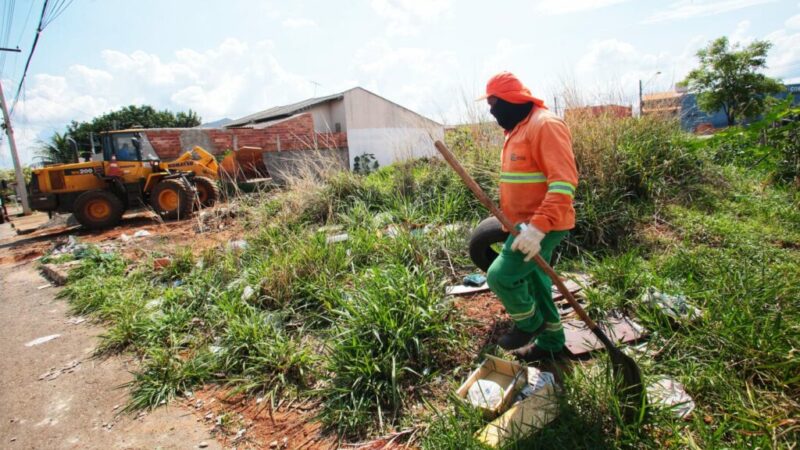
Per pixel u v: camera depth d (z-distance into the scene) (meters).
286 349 3.08
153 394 2.95
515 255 2.24
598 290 3.18
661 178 5.14
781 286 2.83
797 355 2.21
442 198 5.66
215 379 3.10
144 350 3.58
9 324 4.61
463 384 2.46
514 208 2.41
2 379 3.44
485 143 6.12
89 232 10.14
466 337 2.98
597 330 2.18
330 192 6.56
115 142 10.74
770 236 3.99
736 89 21.66
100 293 4.82
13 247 9.82
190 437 2.53
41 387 3.26
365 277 3.59
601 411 2.10
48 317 4.70
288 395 2.78
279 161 15.95
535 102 2.30
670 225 4.43
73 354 3.74
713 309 2.68
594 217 4.22
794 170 5.55
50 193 10.56
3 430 2.79
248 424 2.58
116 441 2.56
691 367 2.37
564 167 2.10
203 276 4.66
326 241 4.66
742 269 3.17
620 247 4.05
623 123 5.64
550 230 2.22
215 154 15.10
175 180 10.27
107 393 3.09
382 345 2.79
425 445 2.14
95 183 10.89
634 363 2.12
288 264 4.12
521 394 2.38
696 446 1.87
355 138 21.50
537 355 2.70
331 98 21.12
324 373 2.87
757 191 5.36
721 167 5.92
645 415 2.04
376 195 6.46
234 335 3.33
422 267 3.82
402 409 2.50
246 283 4.23
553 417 2.11
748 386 2.16
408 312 2.92
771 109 5.87
